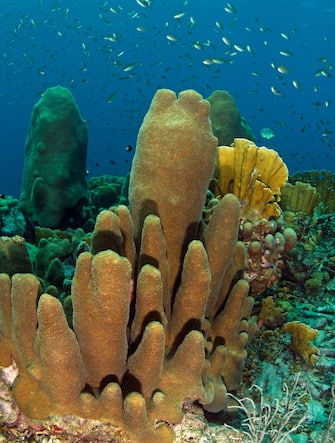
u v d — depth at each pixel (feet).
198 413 7.59
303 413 9.91
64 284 12.03
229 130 24.17
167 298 7.85
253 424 7.89
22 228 25.04
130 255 7.86
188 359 6.93
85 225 25.88
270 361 11.47
